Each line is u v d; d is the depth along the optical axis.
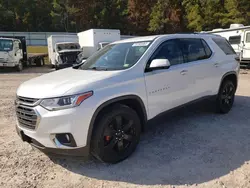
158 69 3.82
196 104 4.66
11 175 3.17
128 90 3.41
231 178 2.98
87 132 3.04
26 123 3.17
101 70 3.76
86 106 3.00
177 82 4.15
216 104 5.29
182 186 2.85
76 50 17.77
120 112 3.32
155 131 4.49
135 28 43.69
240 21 25.05
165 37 4.24
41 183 2.99
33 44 47.59
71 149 2.99
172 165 3.31
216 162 3.35
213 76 4.95
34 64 21.73
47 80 3.44
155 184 2.91
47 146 3.03
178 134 4.34
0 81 11.90
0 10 56.84
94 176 3.12
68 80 3.29
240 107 6.02
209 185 2.85
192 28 32.69
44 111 2.95
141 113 3.69
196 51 4.71
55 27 58.91
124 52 4.12
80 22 49.03
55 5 55.09
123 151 3.46
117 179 3.03
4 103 7.04
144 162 3.40
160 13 36.50
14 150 3.88
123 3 46.75
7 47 16.33
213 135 4.27
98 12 47.03
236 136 4.21
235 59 5.67
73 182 3.00
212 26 29.92
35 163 3.47
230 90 5.52
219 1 29.14
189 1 32.69
